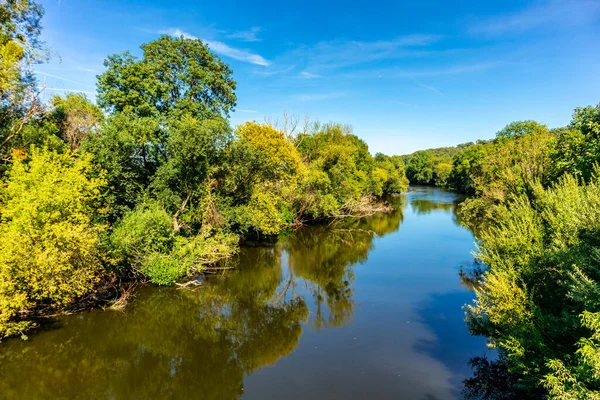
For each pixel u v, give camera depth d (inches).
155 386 439.2
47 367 468.1
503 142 1899.6
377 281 807.1
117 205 800.9
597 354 216.4
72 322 585.0
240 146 981.2
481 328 449.1
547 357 316.5
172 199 863.1
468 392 398.0
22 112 751.7
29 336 536.1
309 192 1526.8
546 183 757.3
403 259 988.6
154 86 1004.6
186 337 568.1
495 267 457.4
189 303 701.9
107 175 767.7
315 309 679.1
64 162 647.8
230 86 1257.4
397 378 432.1
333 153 1809.8
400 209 2145.7
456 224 1521.9
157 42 1070.4
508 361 398.0
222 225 944.9
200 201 920.3
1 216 538.6
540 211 510.9
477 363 459.5
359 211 1940.2
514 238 447.8
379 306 661.3
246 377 451.2
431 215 1836.9
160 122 965.2
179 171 861.8
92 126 991.0
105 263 678.5
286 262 1024.9
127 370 473.1
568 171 671.1
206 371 472.1
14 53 641.6
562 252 355.9
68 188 566.3
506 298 376.5
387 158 3159.5
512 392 388.8
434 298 692.1
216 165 936.9
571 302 359.3
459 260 957.2
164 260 749.3
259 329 599.5
